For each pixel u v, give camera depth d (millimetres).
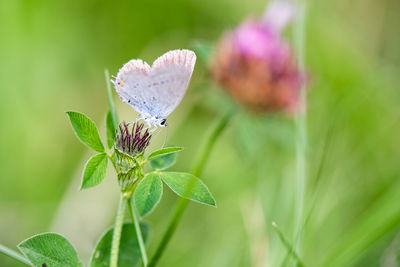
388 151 347
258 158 320
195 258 317
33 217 324
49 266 251
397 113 364
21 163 333
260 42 314
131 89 259
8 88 339
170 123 346
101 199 322
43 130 341
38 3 359
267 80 311
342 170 334
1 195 326
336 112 339
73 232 316
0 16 344
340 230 319
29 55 353
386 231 294
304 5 323
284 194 313
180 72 259
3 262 311
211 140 312
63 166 339
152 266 274
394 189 300
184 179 253
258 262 295
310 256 309
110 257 258
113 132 256
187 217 327
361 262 306
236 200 329
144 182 252
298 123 309
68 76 364
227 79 314
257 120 316
